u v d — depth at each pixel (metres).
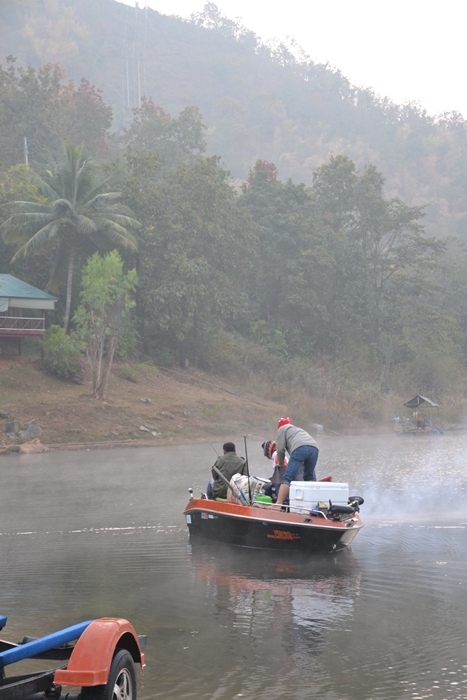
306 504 13.72
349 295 83.50
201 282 62.50
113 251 50.38
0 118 87.31
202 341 66.69
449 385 84.94
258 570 12.11
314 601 10.11
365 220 89.00
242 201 81.38
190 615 9.47
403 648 8.12
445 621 9.09
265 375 68.19
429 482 24.50
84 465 32.47
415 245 89.12
